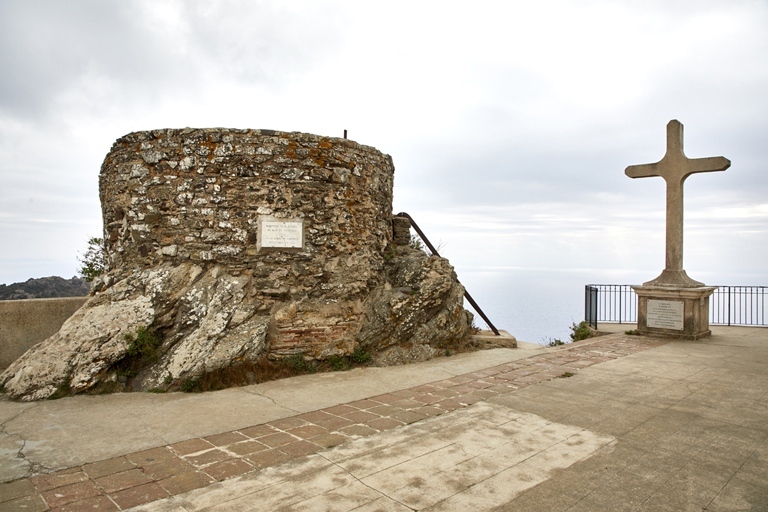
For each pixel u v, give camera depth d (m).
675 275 9.50
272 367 6.09
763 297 11.65
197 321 6.06
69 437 4.00
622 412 4.73
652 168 9.70
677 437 4.07
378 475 3.31
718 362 7.10
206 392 5.41
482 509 2.87
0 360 6.21
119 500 2.94
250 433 4.12
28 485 3.13
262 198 6.52
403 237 8.95
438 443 3.90
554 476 3.32
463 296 8.21
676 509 2.88
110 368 5.45
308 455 3.65
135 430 4.18
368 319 7.09
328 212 6.90
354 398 5.20
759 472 3.40
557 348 8.29
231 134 6.48
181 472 3.34
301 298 6.69
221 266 6.48
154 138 6.58
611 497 3.03
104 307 5.88
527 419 4.51
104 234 7.25
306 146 6.75
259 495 3.02
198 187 6.44
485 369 6.58
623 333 10.09
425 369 6.57
